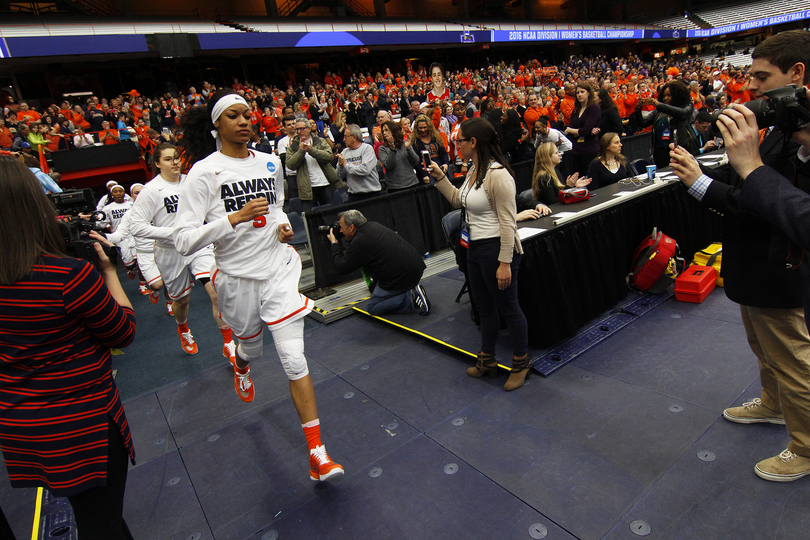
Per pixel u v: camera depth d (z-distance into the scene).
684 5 39.31
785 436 2.16
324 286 4.80
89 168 10.21
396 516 2.01
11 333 1.33
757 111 1.31
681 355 2.92
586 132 5.70
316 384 3.17
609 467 2.12
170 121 13.84
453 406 2.73
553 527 1.85
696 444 2.19
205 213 2.12
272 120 12.59
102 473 1.44
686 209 4.18
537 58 32.47
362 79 19.75
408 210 5.35
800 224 1.21
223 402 3.12
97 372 1.46
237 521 2.11
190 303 5.37
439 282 4.66
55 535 2.13
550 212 3.51
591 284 3.44
